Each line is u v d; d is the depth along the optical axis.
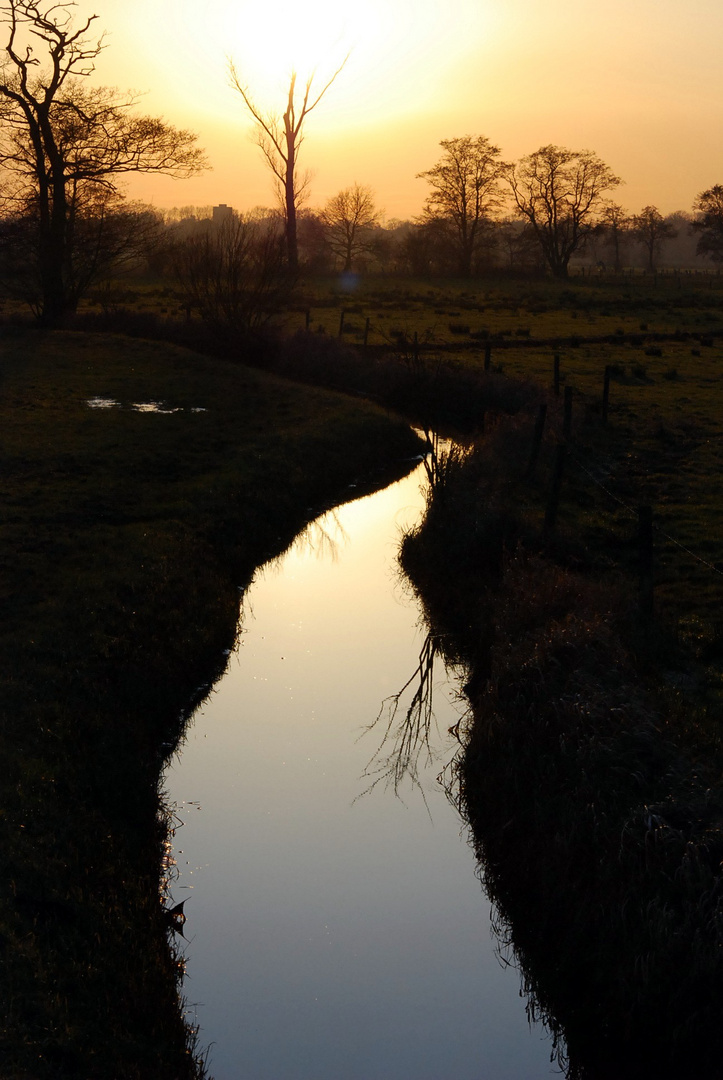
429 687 11.59
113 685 9.97
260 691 11.32
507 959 7.05
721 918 5.79
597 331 48.03
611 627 10.05
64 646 10.26
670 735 7.89
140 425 23.14
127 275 72.56
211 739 10.12
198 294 35.03
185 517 15.79
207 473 18.83
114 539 14.16
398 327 45.56
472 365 33.62
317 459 21.06
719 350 42.09
